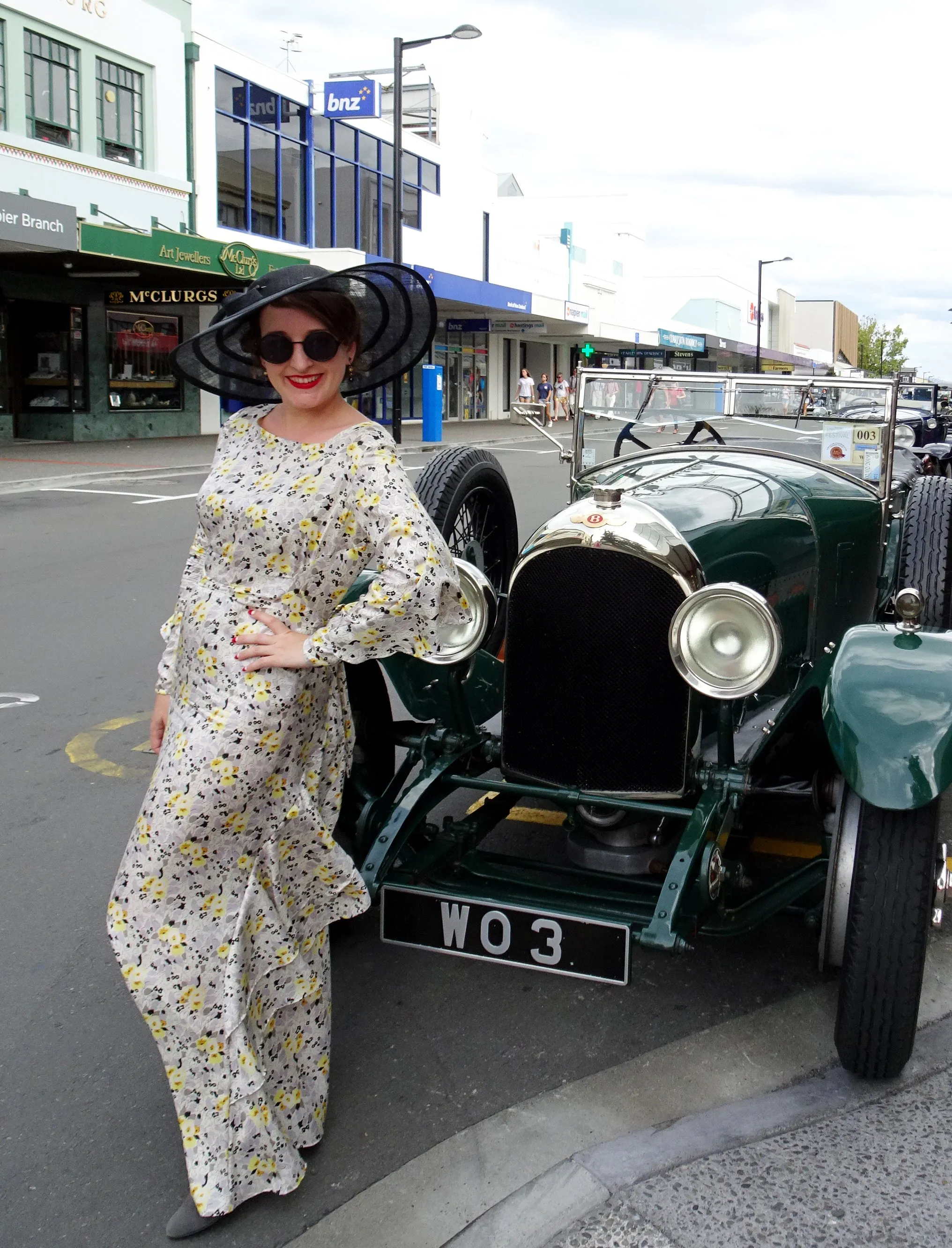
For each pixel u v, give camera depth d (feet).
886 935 7.72
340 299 6.71
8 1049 8.95
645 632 9.02
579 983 9.86
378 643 6.64
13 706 17.63
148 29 59.31
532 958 8.83
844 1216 6.92
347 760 7.68
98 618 23.21
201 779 6.48
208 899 6.66
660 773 9.19
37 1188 7.44
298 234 75.41
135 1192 7.41
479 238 98.84
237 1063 6.73
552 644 9.34
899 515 14.08
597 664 9.20
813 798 9.87
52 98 54.34
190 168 63.67
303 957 7.28
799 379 13.20
